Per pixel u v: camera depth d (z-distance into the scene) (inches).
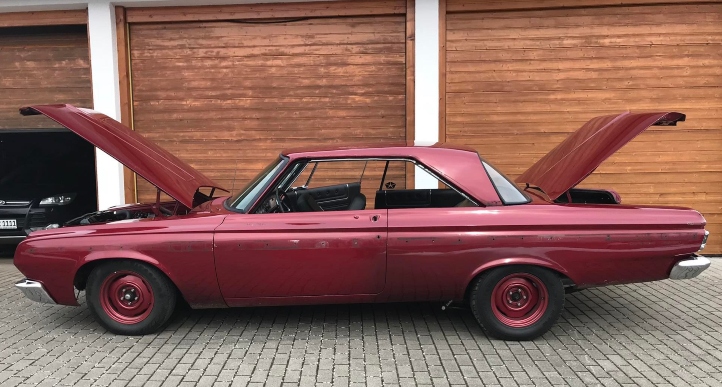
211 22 254.2
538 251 136.8
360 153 146.9
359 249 137.4
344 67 252.8
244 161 260.5
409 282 140.7
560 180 150.5
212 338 147.1
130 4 248.8
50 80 272.8
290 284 141.2
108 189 255.9
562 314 165.9
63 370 127.5
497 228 137.0
